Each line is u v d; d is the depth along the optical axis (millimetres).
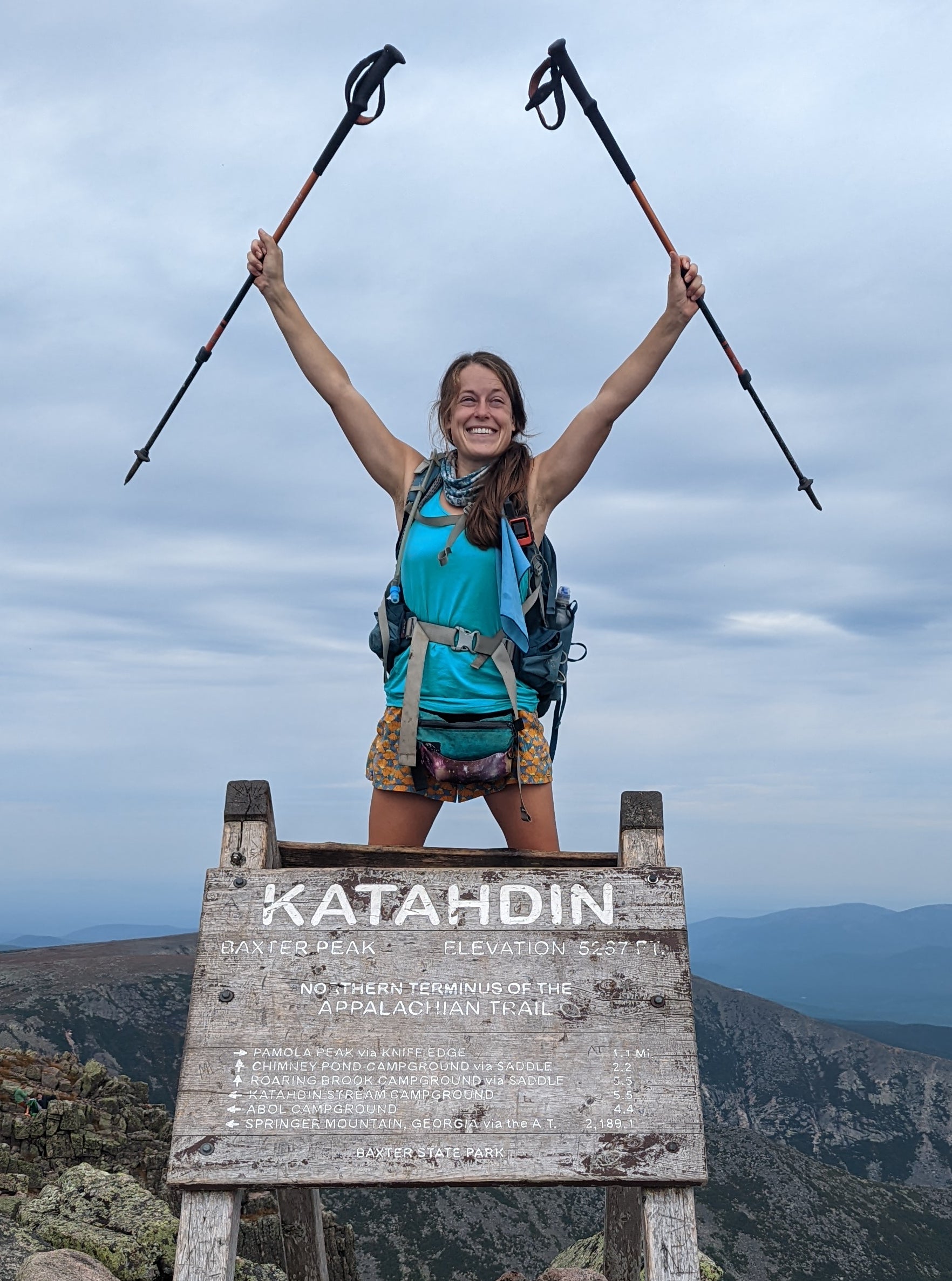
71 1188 6215
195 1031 3512
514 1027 3553
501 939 3674
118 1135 11195
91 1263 5164
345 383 4957
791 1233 82625
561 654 4637
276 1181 3328
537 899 3729
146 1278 5438
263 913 3688
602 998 3604
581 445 4582
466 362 4719
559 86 4910
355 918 3684
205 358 5000
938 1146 168125
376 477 4961
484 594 4484
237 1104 3420
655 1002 3604
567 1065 3510
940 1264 82188
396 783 4598
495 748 4434
